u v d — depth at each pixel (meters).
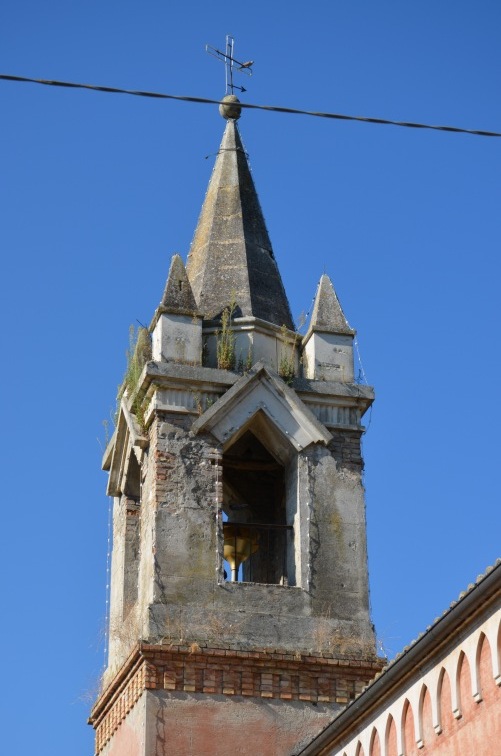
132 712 33.41
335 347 36.75
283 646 33.50
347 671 33.56
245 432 36.56
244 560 37.19
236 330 36.50
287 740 32.72
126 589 36.56
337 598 34.31
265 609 33.81
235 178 39.84
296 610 33.94
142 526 35.25
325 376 36.38
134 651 33.03
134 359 36.75
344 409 36.25
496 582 22.75
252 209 39.41
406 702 26.19
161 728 32.34
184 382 35.41
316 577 34.41
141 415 35.97
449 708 24.78
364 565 34.78
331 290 37.56
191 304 36.25
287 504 35.75
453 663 24.69
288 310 37.84
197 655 32.97
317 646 33.66
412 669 25.84
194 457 34.91
